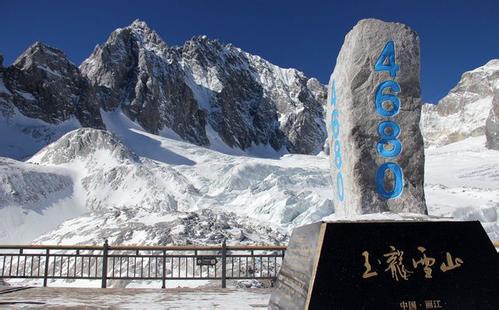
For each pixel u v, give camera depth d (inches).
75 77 5905.5
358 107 379.6
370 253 247.4
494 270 252.1
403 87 383.6
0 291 531.2
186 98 7603.4
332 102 435.2
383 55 386.6
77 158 3777.1
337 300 238.5
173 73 7603.4
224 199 3213.6
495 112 6323.8
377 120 377.1
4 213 2596.0
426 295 244.4
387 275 245.4
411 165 371.9
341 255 245.4
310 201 2375.7
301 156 6215.6
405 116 379.2
